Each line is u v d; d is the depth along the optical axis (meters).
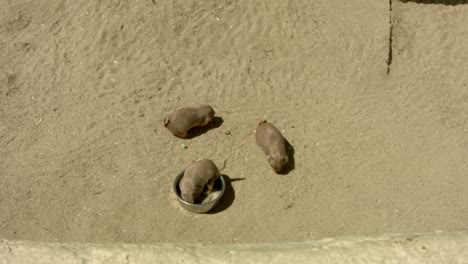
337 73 6.72
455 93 6.64
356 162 5.82
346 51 6.84
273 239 5.05
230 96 6.56
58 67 6.93
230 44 7.02
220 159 5.87
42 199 5.46
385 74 6.71
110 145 5.99
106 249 3.24
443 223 5.18
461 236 3.31
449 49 7.11
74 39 7.18
